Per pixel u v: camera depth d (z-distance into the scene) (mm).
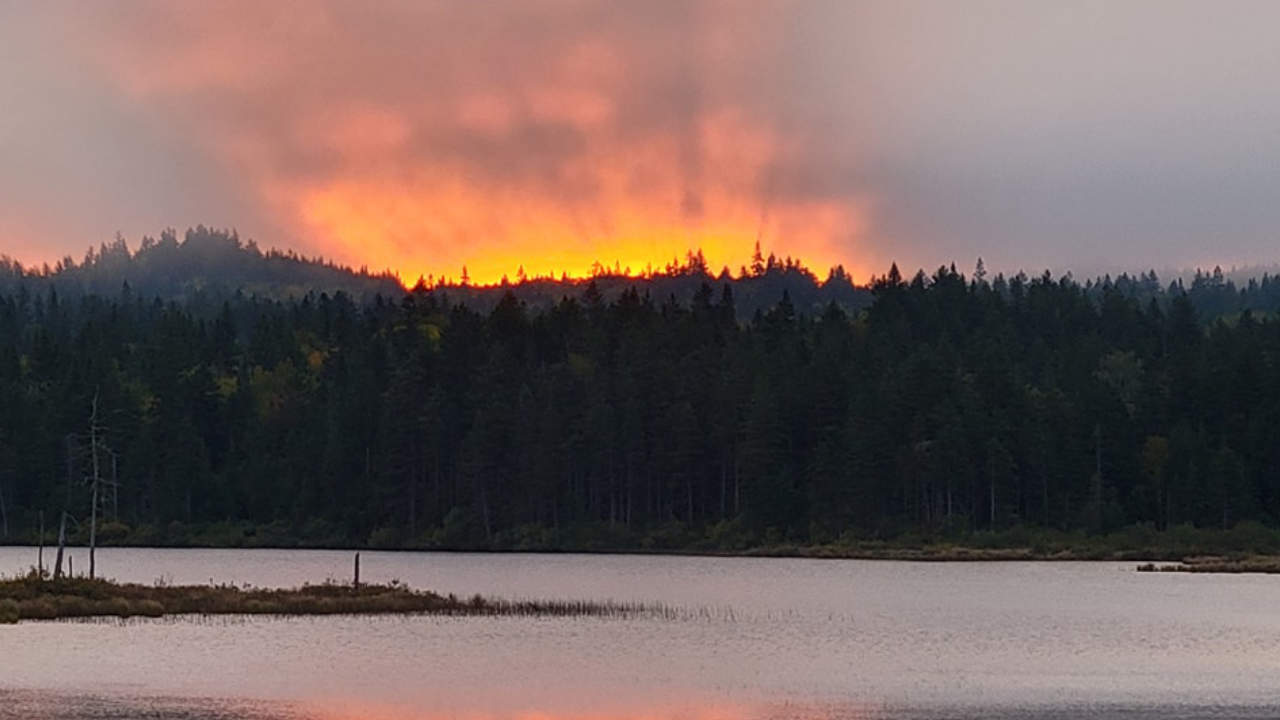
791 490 169250
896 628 82375
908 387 172125
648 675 61281
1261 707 54219
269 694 54219
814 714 52312
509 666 62906
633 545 170250
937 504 166000
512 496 178375
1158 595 109312
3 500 180500
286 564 142875
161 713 49781
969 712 52750
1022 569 139750
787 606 96750
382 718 50469
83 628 72188
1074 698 56250
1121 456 167125
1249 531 155750
